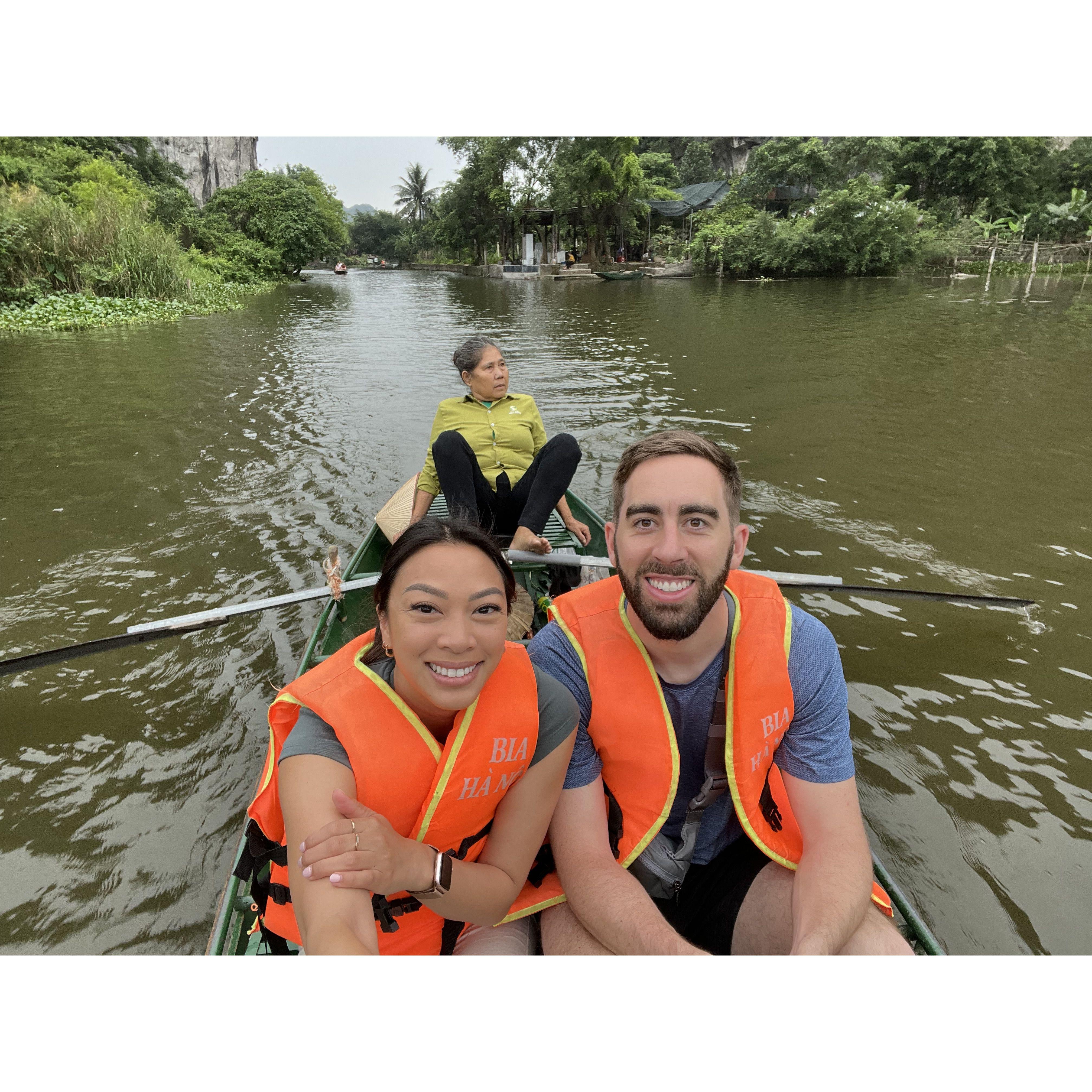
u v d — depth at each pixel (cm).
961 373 920
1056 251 2862
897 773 260
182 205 2912
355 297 2345
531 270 3491
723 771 147
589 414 744
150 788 259
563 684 141
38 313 1385
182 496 526
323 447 643
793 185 3547
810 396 814
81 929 208
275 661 330
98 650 275
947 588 388
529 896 148
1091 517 481
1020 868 225
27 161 2070
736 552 139
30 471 577
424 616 113
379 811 122
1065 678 311
